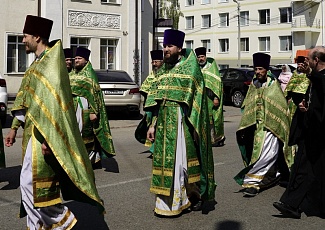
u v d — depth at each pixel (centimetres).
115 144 1134
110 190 682
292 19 4284
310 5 4262
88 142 795
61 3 2270
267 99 653
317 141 536
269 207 603
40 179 405
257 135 656
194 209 579
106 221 539
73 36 2320
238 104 2166
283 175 711
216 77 1040
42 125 396
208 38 4962
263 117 654
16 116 441
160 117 542
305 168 541
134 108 1555
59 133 397
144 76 2870
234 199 640
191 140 541
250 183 655
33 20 420
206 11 4950
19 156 962
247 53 4641
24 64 2228
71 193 436
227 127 1504
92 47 2397
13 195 655
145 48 2872
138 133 883
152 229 512
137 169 838
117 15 2472
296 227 525
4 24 2138
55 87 400
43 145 401
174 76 537
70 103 412
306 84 608
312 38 4338
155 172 543
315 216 565
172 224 530
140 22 2581
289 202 541
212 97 1045
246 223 538
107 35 2442
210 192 558
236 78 2184
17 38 2200
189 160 540
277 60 4434
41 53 422
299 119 549
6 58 2148
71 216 426
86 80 777
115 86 1513
